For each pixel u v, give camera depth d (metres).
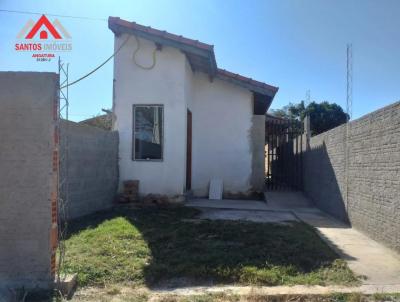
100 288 6.14
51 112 5.94
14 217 5.90
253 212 12.88
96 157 12.27
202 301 5.61
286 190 18.84
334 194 12.82
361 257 7.93
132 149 14.12
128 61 14.29
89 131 11.73
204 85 16.56
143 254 7.57
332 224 11.59
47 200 5.91
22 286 5.82
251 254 7.66
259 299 5.77
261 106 18.92
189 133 16.06
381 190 8.93
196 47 13.50
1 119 5.92
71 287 5.96
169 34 13.55
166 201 13.79
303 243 8.58
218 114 16.52
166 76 14.16
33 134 5.92
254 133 16.53
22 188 5.91
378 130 9.14
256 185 16.48
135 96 14.20
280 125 20.70
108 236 8.63
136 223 10.23
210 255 7.50
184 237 8.84
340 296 5.87
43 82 5.96
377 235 9.15
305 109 38.72
